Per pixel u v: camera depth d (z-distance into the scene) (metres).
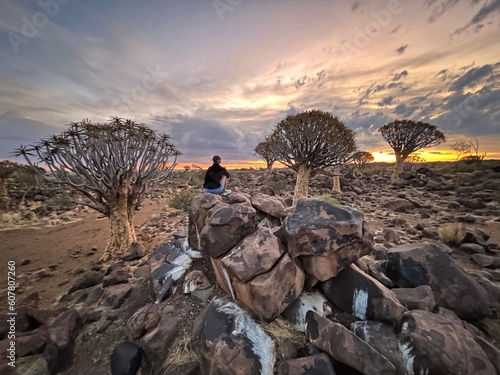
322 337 2.25
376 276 3.37
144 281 4.22
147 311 3.10
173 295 3.44
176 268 3.92
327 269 2.72
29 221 11.42
